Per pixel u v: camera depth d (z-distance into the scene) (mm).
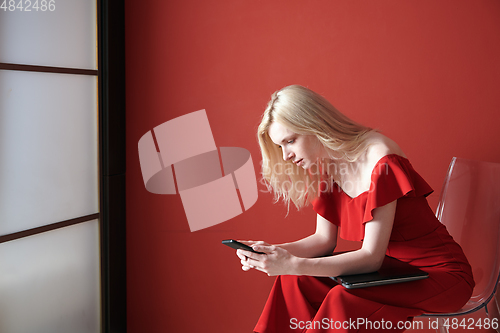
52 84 1639
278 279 1275
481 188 1496
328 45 1824
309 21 1841
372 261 1173
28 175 1545
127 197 2182
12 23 1448
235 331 2070
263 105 1926
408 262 1294
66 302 1760
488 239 1442
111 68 1929
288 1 1863
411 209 1257
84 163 1831
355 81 1802
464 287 1207
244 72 1944
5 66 1416
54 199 1674
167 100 2066
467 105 1680
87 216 1854
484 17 1634
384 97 1772
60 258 1721
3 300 1471
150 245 2172
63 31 1677
